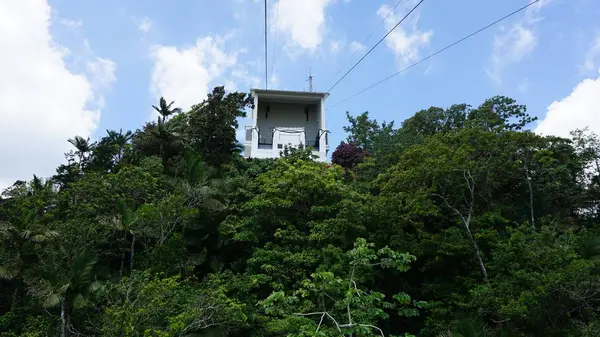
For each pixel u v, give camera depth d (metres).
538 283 13.24
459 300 15.58
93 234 16.70
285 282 15.40
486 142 18.48
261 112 36.97
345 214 16.41
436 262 17.56
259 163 27.28
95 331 13.27
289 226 16.86
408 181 17.55
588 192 21.91
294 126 36.84
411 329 17.41
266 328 13.95
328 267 14.39
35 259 17.50
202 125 26.30
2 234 17.56
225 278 15.84
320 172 19.31
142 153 25.25
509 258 15.09
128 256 19.41
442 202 19.09
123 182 18.86
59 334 14.47
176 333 11.63
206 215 19.28
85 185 18.62
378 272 16.38
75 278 14.68
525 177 20.14
